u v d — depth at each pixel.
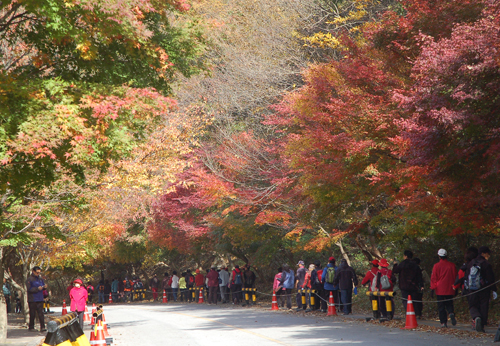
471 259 11.91
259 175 23.38
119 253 38.78
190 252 34.16
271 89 24.22
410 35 11.71
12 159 8.71
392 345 10.20
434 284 12.60
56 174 10.77
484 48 8.47
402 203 13.87
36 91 8.90
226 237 29.52
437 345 9.96
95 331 10.72
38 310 17.62
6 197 12.11
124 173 15.64
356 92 13.59
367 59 13.13
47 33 10.34
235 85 25.56
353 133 12.92
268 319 17.05
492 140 9.25
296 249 21.56
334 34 24.95
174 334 13.92
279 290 22.72
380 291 14.77
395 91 10.74
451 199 10.72
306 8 25.88
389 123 12.03
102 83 10.67
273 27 25.88
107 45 10.20
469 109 8.95
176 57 11.66
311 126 16.56
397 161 13.17
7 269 20.94
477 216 10.94
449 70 8.82
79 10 8.80
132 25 9.38
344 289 17.31
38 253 21.55
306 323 15.25
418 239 18.33
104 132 9.26
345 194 15.24
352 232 18.69
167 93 11.98
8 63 12.31
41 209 12.94
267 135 24.39
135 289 41.22
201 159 23.95
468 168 10.15
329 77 14.59
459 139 9.62
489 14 9.19
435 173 10.25
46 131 8.30
